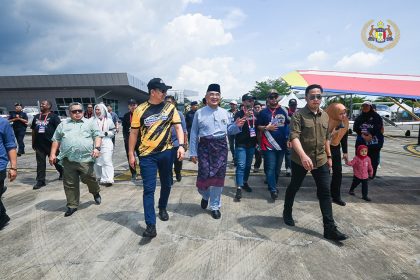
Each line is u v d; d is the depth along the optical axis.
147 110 3.48
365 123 6.02
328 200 3.40
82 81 36.69
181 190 5.48
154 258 2.96
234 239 3.37
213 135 3.92
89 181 4.43
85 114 6.62
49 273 2.71
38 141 5.69
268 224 3.82
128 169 7.60
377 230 3.65
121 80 36.53
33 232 3.62
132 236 3.47
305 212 4.28
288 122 4.99
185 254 3.03
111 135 5.92
